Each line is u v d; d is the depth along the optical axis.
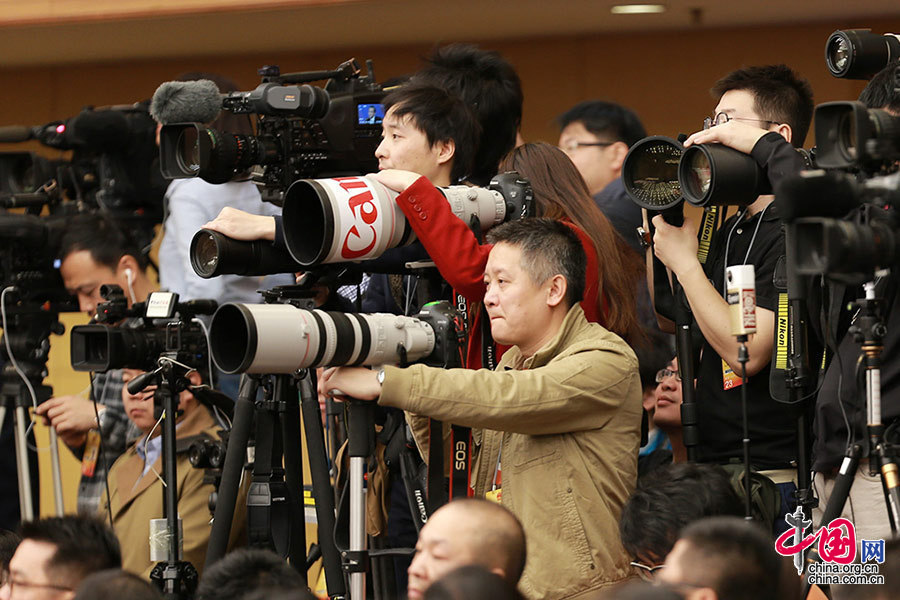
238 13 17.17
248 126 13.35
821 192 7.14
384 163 10.61
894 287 8.58
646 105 18.48
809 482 9.20
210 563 9.55
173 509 10.23
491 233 9.44
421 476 10.12
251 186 13.80
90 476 13.52
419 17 17.44
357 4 16.70
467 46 12.20
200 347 10.81
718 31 18.09
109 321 11.07
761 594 6.57
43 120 21.05
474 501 7.25
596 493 9.02
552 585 8.85
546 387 8.84
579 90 18.80
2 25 17.98
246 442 9.71
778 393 9.25
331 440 12.33
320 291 10.15
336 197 9.09
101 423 13.52
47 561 8.59
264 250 9.49
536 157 10.96
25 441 13.64
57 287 13.91
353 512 9.03
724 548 6.61
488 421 8.74
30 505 13.57
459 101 10.82
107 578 7.11
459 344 9.36
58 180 15.00
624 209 13.40
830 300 8.89
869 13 17.03
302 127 10.56
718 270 10.36
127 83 20.66
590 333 9.34
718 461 10.08
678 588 6.51
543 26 18.03
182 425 12.36
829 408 8.87
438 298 10.23
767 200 10.23
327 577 9.64
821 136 7.99
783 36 17.77
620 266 10.58
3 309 13.52
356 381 8.77
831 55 9.59
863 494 8.70
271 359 8.41
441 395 8.68
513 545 7.16
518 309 9.21
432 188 9.50
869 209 7.79
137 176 15.00
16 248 13.71
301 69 19.72
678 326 9.99
